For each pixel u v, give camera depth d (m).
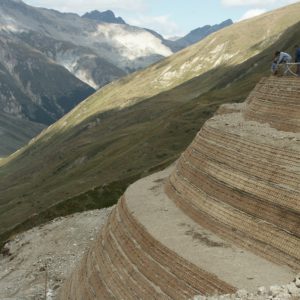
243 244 22.58
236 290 18.73
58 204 72.88
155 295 22.27
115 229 28.66
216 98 148.12
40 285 40.28
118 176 103.69
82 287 29.12
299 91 26.70
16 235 61.19
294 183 21.58
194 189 27.30
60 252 48.41
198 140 29.89
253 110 30.69
